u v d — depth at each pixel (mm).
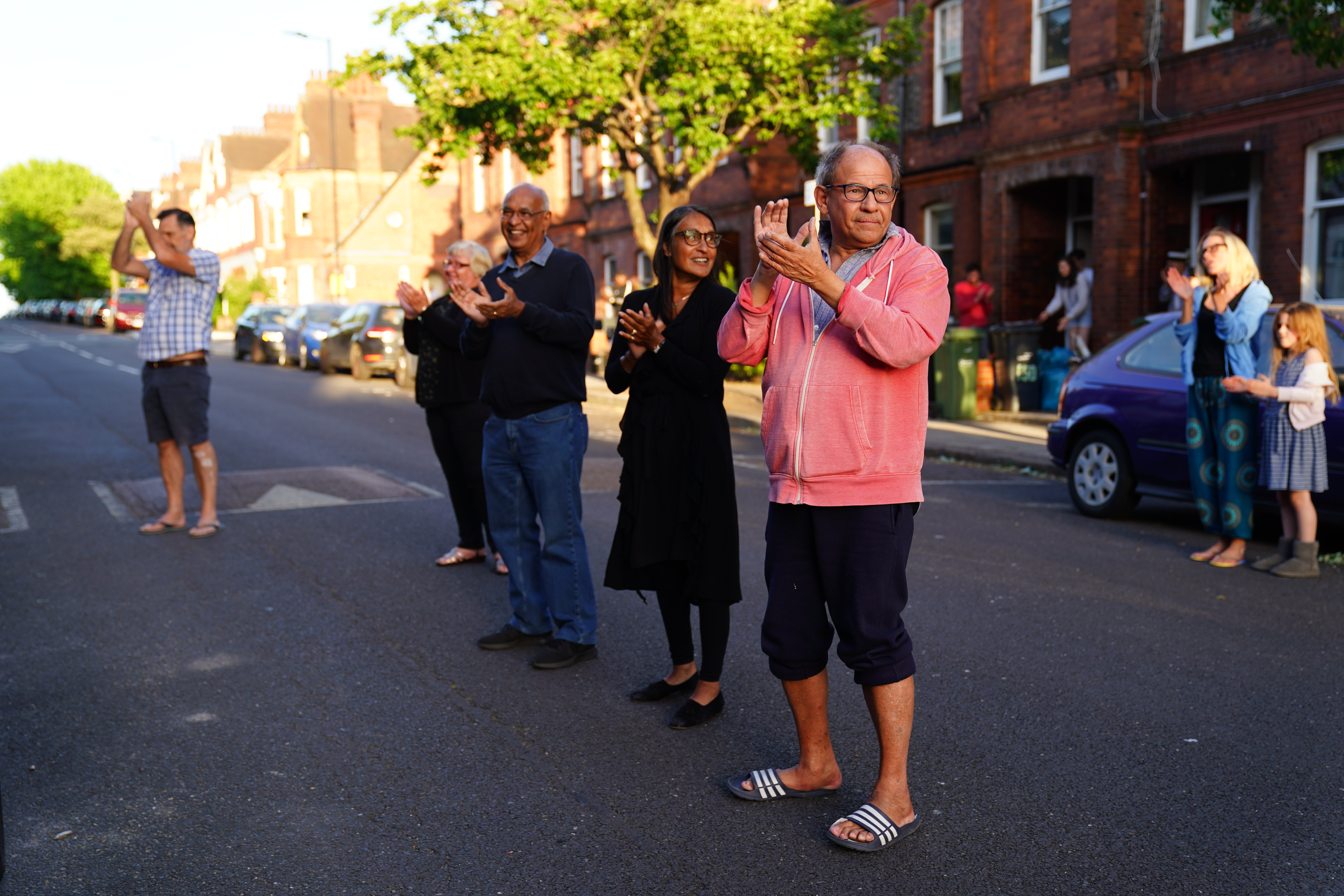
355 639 5336
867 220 3164
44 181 79875
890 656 3264
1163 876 3109
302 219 55094
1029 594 6129
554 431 4828
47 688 4676
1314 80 13109
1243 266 6609
